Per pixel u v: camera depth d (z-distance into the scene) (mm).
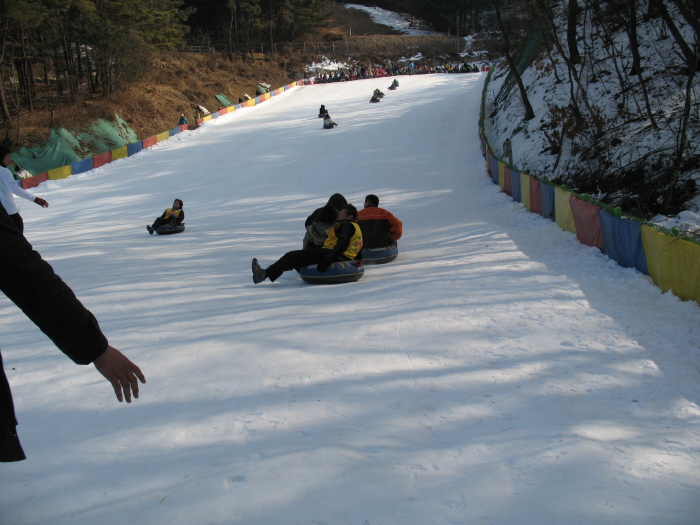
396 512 1932
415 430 2564
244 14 68625
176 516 1939
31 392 3277
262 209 16812
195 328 4578
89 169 26875
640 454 2318
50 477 2254
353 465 2248
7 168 7102
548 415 2703
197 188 21172
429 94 39656
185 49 64500
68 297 1397
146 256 9789
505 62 34875
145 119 38750
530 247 7961
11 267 1298
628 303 4773
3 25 30438
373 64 72250
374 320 4492
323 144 27516
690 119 12391
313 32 77688
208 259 9180
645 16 18484
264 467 2244
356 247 6469
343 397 2955
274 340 4059
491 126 25188
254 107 43844
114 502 2047
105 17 38406
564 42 21281
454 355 3600
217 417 2764
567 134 15742
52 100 37219
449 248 8664
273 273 6465
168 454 2402
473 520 1878
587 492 2039
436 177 19406
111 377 1531
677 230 4980
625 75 15500
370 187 18891
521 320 4352
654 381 3119
